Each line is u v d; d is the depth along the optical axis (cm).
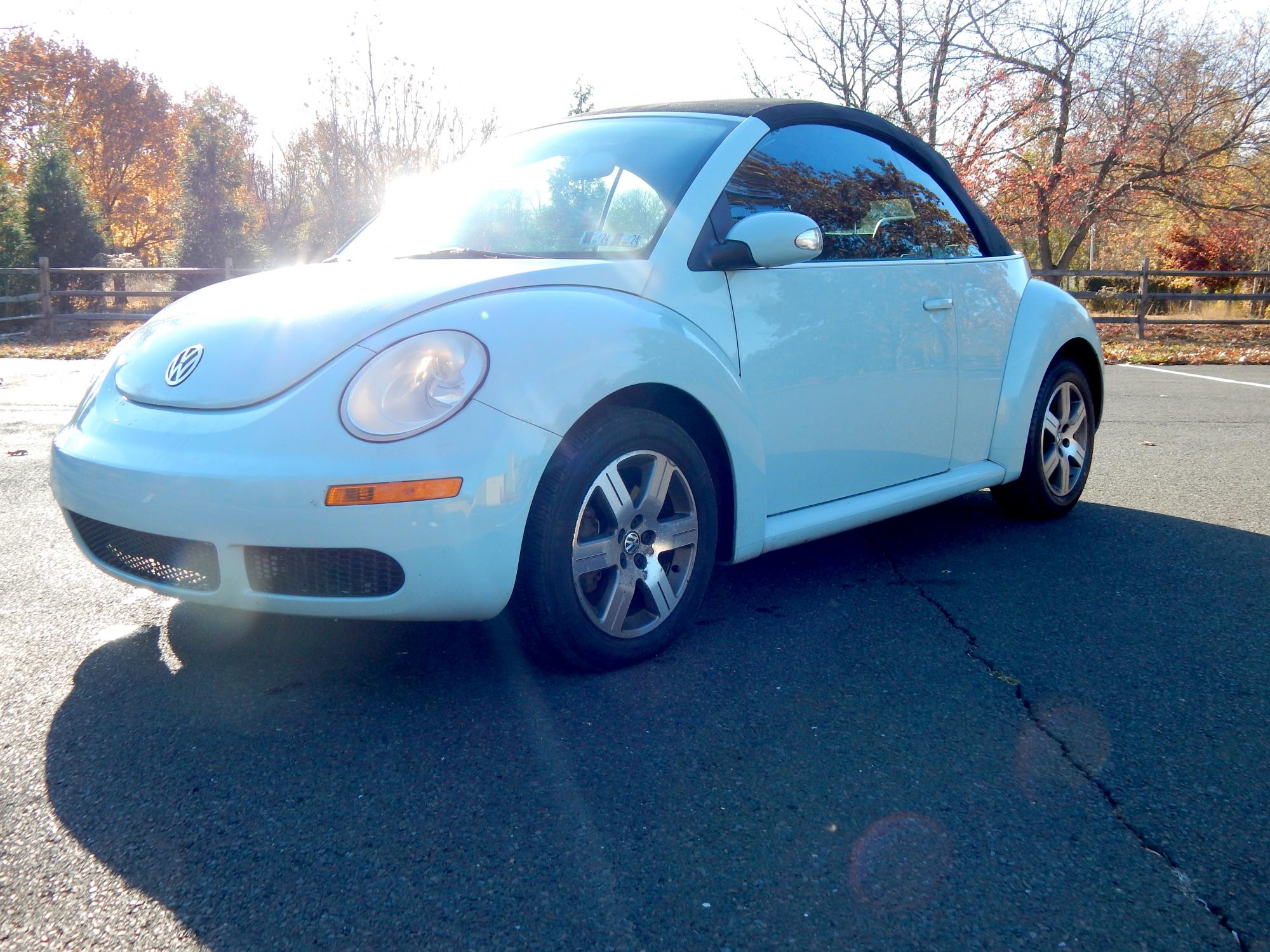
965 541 405
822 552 388
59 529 401
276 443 221
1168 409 785
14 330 1591
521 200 318
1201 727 238
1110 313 2473
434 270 265
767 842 188
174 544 234
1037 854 186
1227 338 1585
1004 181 2025
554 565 242
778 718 240
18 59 2645
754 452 285
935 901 171
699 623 306
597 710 244
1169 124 1992
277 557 225
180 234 2286
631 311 258
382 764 217
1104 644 291
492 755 221
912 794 206
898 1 1908
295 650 280
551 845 187
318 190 2486
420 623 299
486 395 227
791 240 278
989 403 388
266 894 171
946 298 360
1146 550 390
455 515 221
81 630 294
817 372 307
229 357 240
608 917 166
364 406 222
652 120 330
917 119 1989
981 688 259
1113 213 2091
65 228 1803
